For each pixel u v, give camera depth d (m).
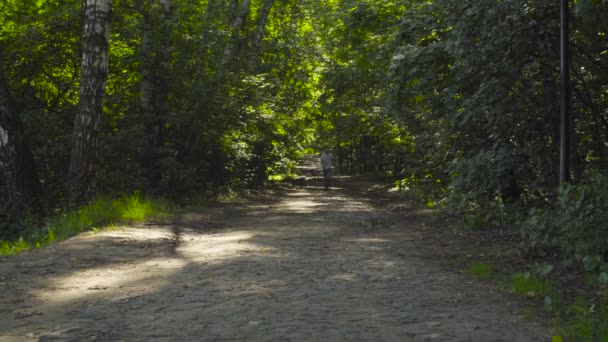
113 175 16.17
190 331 4.91
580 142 11.65
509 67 10.33
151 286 6.75
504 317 5.26
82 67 13.94
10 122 14.69
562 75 8.45
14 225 13.85
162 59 18.42
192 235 11.60
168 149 18.31
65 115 18.00
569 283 6.78
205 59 20.67
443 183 18.39
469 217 12.27
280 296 6.22
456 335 4.70
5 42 17.14
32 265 7.96
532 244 8.08
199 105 19.30
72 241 9.98
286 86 32.53
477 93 10.79
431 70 12.66
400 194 25.36
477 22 10.32
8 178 14.59
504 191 12.89
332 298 6.12
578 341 4.44
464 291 6.42
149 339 4.68
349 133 37.34
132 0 18.53
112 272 7.59
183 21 19.88
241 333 4.85
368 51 21.80
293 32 33.00
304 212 17.78
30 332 4.89
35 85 18.52
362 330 4.90
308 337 4.71
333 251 9.56
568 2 9.17
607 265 6.66
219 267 7.97
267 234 12.01
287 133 31.98
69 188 13.80
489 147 13.05
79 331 4.90
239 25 24.08
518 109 10.99
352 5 20.36
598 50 10.65
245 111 21.92
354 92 28.12
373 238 11.34
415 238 11.28
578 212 7.04
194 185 19.41
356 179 45.22
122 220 12.89
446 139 14.10
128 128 18.09
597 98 11.61
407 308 5.64
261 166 30.11
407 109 15.92
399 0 18.55
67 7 17.00
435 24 13.09
